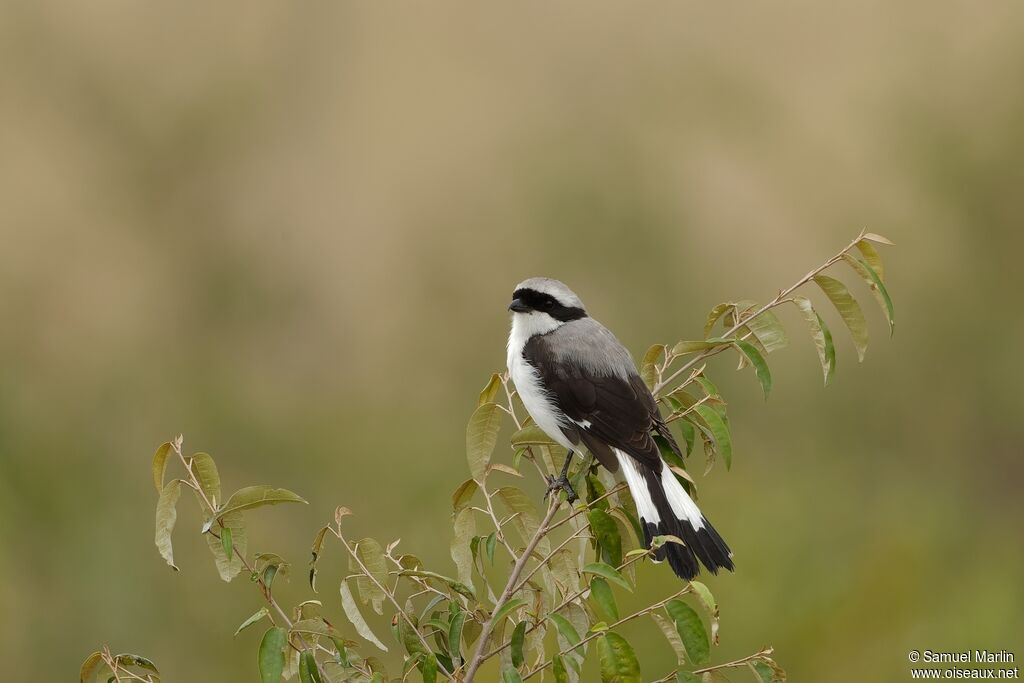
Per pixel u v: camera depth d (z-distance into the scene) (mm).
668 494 6211
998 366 13867
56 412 12578
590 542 5914
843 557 10156
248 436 12383
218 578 10422
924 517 10953
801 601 9750
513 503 6016
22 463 11352
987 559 10711
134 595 10219
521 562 5496
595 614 5520
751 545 10352
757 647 9359
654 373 6840
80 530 10789
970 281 14562
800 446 12859
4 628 9977
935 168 15062
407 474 11672
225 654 9875
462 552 5941
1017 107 15219
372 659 5512
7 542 10570
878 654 9438
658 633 9297
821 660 9352
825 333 6262
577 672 5008
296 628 5250
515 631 5195
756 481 11648
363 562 5562
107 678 5418
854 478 12188
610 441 6582
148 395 13016
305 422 12703
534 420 7133
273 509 11336
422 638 5543
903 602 9719
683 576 5773
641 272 14297
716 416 5988
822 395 13727
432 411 13234
